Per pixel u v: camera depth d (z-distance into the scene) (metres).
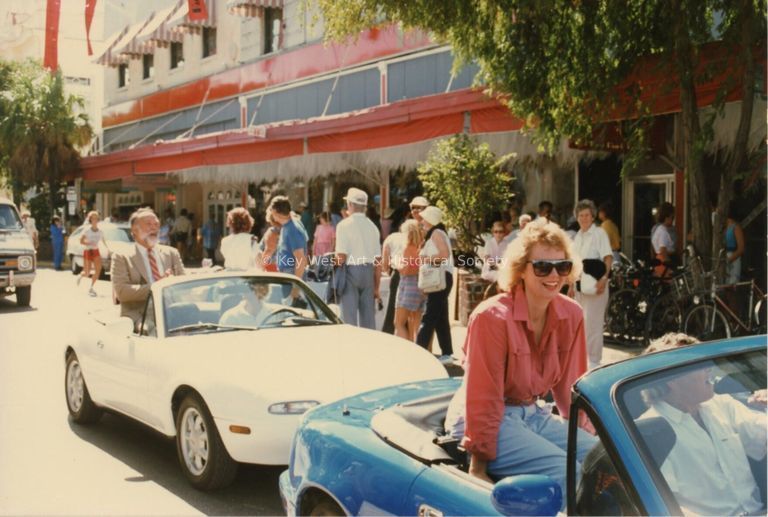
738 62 8.52
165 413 5.62
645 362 2.70
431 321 8.70
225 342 5.80
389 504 3.09
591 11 8.93
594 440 2.67
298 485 3.70
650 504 2.28
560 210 15.62
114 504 5.11
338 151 15.53
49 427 7.09
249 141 18.14
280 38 24.59
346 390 5.11
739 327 8.95
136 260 7.29
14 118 31.38
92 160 29.12
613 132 10.88
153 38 28.67
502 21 9.38
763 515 2.59
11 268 15.66
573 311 3.53
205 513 4.96
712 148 10.83
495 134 13.78
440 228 8.69
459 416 3.45
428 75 19.20
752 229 12.25
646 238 14.52
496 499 2.48
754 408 2.77
